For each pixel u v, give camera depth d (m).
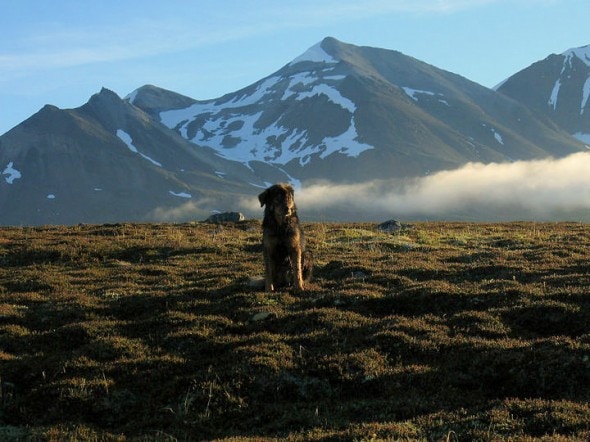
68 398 11.00
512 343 11.95
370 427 9.08
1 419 10.75
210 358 12.30
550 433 8.70
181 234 30.91
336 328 13.30
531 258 21.19
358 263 20.55
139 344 13.11
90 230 33.72
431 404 10.12
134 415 10.74
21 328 14.52
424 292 15.50
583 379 10.55
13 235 31.75
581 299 14.41
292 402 10.73
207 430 10.02
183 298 16.36
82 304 16.30
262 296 15.78
